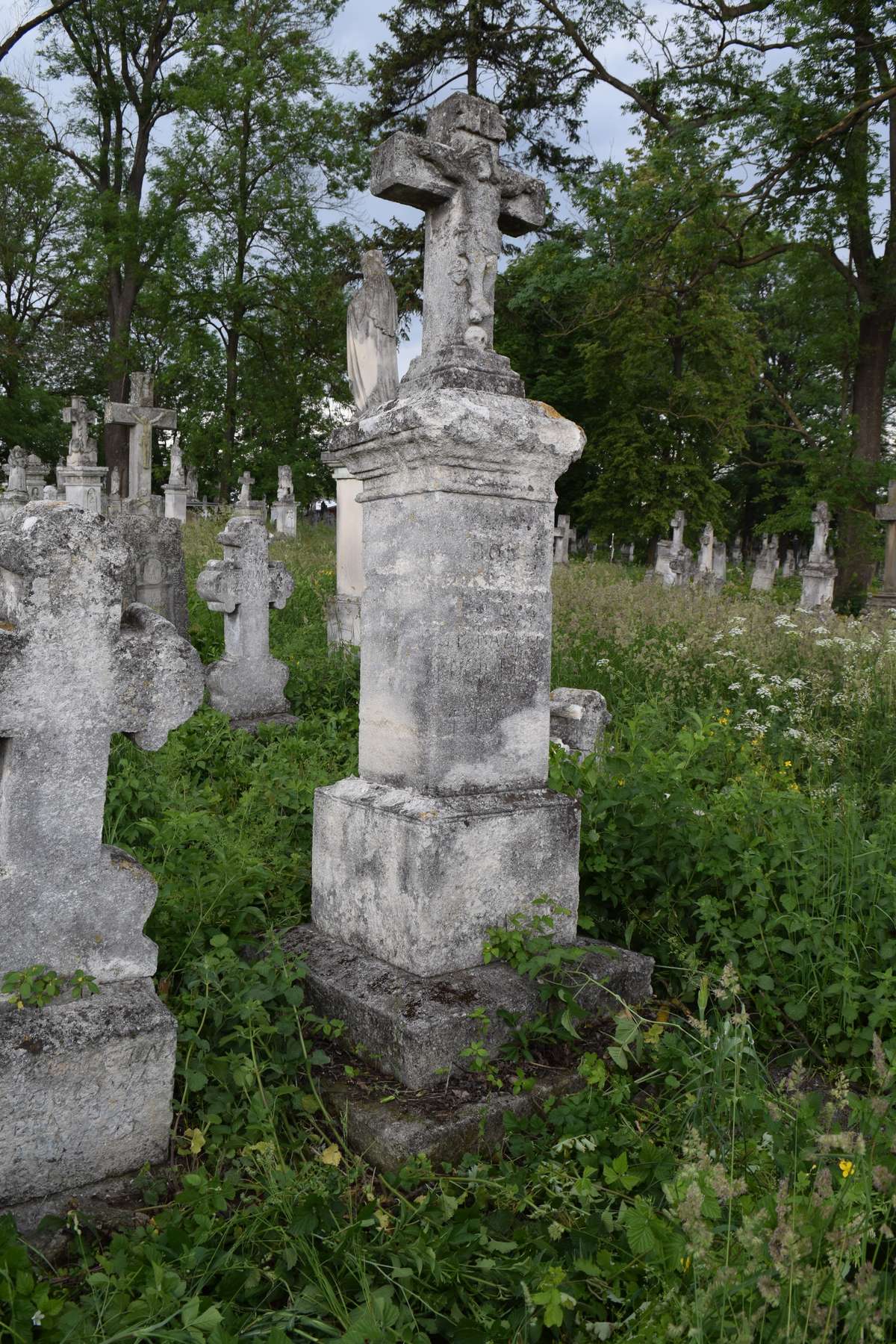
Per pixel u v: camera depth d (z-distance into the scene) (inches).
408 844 133.6
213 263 1197.1
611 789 177.0
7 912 102.3
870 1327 67.5
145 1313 82.1
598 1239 94.4
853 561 876.6
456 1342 85.0
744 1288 73.4
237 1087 115.8
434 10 1005.2
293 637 409.4
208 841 171.0
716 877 164.4
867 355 877.8
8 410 1428.4
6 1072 97.0
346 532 405.4
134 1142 104.7
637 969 143.1
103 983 107.8
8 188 1326.3
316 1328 87.0
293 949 146.6
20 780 102.3
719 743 253.0
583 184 697.0
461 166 142.1
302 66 1143.6
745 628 390.6
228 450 1238.9
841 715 296.0
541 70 993.5
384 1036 124.6
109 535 105.0
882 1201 81.9
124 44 1192.8
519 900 141.6
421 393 138.5
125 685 107.0
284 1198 98.4
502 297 1087.0
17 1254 85.0
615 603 466.6
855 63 655.8
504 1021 128.3
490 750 142.8
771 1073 132.5
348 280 1234.0
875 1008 132.1
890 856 166.9
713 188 654.5
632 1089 126.3
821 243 841.5
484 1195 104.3
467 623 138.6
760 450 1750.7
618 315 799.1
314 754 251.3
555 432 140.0
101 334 1504.7
